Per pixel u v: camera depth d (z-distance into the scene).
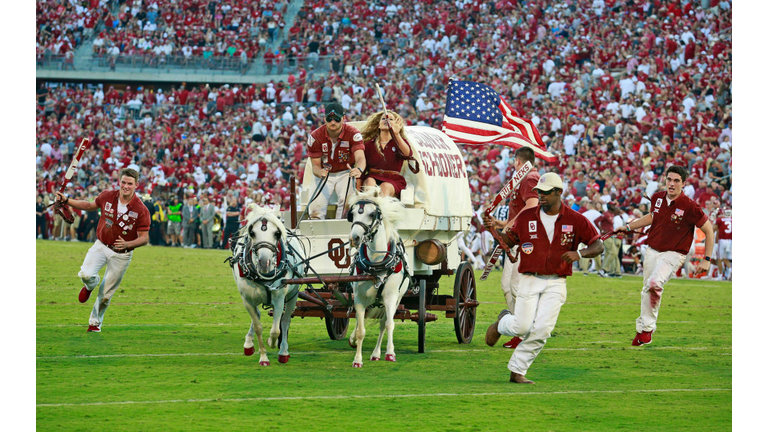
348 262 18.20
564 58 61.09
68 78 74.62
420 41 72.00
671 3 61.72
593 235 14.27
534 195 18.69
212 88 74.00
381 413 12.23
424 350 18.53
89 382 14.41
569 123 53.00
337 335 20.48
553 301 14.44
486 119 25.88
